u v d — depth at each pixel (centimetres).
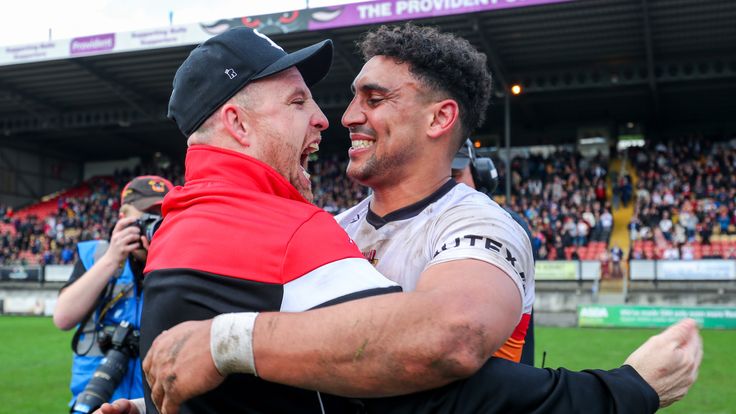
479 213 126
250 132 133
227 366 107
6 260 2627
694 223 2003
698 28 1803
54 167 3397
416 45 147
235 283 114
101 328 267
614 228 2219
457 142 154
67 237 2708
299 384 106
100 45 2044
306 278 114
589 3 1675
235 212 121
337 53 2047
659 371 122
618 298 1691
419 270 134
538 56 2028
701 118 2689
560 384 115
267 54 135
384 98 148
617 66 2086
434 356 100
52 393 748
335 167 2997
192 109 135
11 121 2852
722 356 986
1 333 1438
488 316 105
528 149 2841
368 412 114
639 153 2541
